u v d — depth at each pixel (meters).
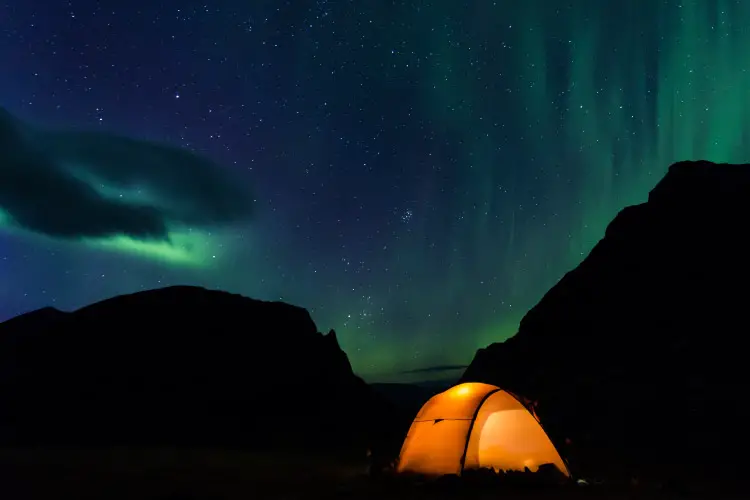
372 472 13.33
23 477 14.18
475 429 12.27
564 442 16.97
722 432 19.44
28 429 30.83
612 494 10.48
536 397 27.53
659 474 13.88
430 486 11.22
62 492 11.54
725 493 10.92
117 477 14.34
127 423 32.47
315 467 17.47
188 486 12.43
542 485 11.26
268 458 21.39
